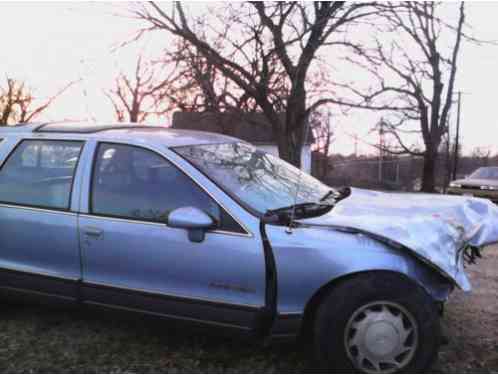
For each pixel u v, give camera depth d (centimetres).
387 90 991
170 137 364
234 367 320
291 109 982
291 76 952
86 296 346
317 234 295
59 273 354
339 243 289
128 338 365
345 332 285
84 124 402
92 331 378
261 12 873
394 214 324
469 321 394
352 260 285
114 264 334
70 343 357
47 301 363
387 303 285
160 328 381
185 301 314
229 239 304
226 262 303
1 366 321
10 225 367
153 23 895
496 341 355
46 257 357
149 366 321
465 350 342
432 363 288
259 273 297
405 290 284
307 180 403
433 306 287
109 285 336
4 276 372
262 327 304
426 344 284
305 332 313
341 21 873
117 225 332
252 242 299
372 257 284
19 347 350
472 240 319
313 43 897
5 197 376
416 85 1095
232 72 931
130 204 335
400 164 2539
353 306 284
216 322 310
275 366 321
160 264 320
